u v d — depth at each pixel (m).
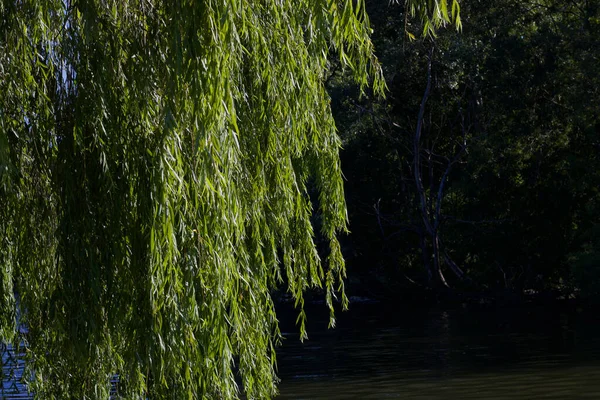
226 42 5.36
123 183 5.59
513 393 14.10
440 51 33.94
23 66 5.82
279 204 6.66
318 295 40.28
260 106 6.39
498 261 36.75
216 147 5.39
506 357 18.61
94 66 5.60
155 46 5.68
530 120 34.56
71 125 5.75
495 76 33.56
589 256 30.38
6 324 5.88
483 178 35.81
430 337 23.80
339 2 6.29
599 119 32.25
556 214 35.66
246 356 6.07
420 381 15.68
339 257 7.04
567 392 14.02
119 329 5.55
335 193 6.93
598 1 32.38
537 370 16.45
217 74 5.31
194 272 5.39
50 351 6.02
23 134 5.87
